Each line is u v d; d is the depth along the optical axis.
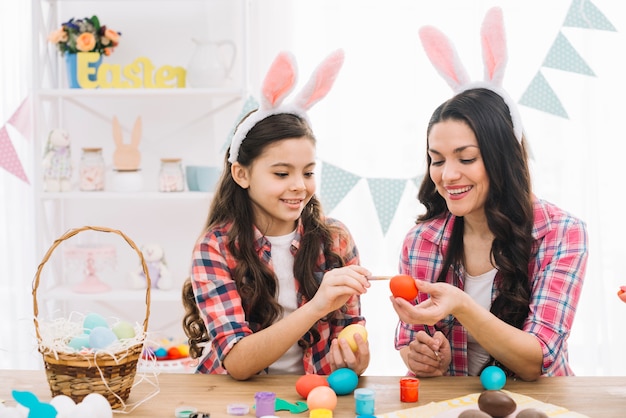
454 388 1.34
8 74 2.85
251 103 2.02
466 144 1.46
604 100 2.77
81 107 2.87
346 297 1.40
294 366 1.63
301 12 2.79
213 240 1.59
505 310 1.55
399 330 1.71
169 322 2.93
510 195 1.52
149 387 1.37
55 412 1.05
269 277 1.61
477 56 2.74
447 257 1.64
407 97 2.79
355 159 2.80
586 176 2.77
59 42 2.72
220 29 2.86
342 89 2.79
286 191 1.52
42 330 1.28
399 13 2.77
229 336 1.45
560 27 2.74
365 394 1.20
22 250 2.90
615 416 1.19
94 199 2.94
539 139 2.79
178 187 2.68
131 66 2.69
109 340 1.24
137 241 2.95
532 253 1.55
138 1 2.88
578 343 2.82
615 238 2.80
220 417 1.21
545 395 1.30
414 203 2.79
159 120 2.90
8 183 2.88
